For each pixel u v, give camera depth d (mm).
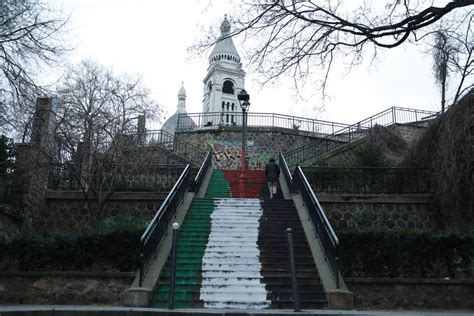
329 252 8812
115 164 14125
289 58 10008
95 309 6027
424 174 13883
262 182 18781
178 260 9305
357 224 12609
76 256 8945
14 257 9008
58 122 14664
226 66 77375
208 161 19953
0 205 11227
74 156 13922
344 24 9109
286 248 10031
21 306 7508
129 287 8172
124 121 14922
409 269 8977
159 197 13703
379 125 21828
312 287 8297
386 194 13586
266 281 8555
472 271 8922
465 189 11766
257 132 25781
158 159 18516
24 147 12852
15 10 10992
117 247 9000
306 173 14508
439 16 8422
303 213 11977
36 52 11320
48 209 13586
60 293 8336
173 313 5871
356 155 19625
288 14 9414
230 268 9031
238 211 12445
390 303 8344
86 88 18047
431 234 9062
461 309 8250
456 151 11953
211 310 6379
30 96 11609
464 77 15094
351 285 8453
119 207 13734
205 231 10906
